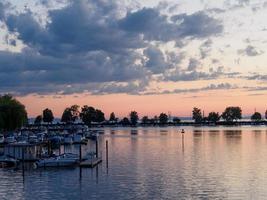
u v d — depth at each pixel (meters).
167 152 119.25
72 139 159.75
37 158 98.81
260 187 63.12
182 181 68.56
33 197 59.50
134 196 58.47
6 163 91.25
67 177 75.06
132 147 141.12
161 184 66.31
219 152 116.88
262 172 77.06
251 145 142.50
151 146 144.50
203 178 71.12
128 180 70.44
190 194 59.03
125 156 109.00
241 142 158.62
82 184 68.00
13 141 136.62
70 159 89.38
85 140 165.12
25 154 98.75
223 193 59.47
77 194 60.72
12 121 159.00
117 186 65.56
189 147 136.50
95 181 70.38
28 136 160.00
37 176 76.94
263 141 163.62
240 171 78.62
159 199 56.59
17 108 160.75
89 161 89.88
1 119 155.00
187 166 86.50
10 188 66.19
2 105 159.50
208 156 106.12
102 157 106.56
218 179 70.00
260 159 97.94
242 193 59.41
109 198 57.78
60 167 87.38
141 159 101.19
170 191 61.09
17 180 73.12
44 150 125.94
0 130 165.25
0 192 63.19
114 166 88.19
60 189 64.56
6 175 78.75
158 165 88.88
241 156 105.31
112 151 125.25
